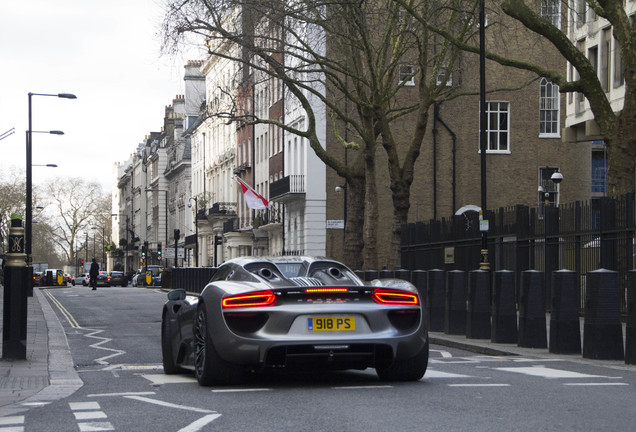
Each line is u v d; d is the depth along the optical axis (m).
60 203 150.62
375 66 31.05
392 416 6.76
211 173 86.06
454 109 50.12
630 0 30.86
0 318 24.89
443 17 30.48
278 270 9.23
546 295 23.42
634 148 20.55
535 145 50.38
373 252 31.38
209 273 37.12
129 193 158.88
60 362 13.27
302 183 51.06
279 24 28.22
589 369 10.45
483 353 14.42
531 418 6.54
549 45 49.84
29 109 47.38
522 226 24.88
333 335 8.55
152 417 7.09
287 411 7.17
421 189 49.97
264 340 8.46
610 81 32.41
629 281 11.12
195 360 9.40
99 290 57.91
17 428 6.74
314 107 49.66
